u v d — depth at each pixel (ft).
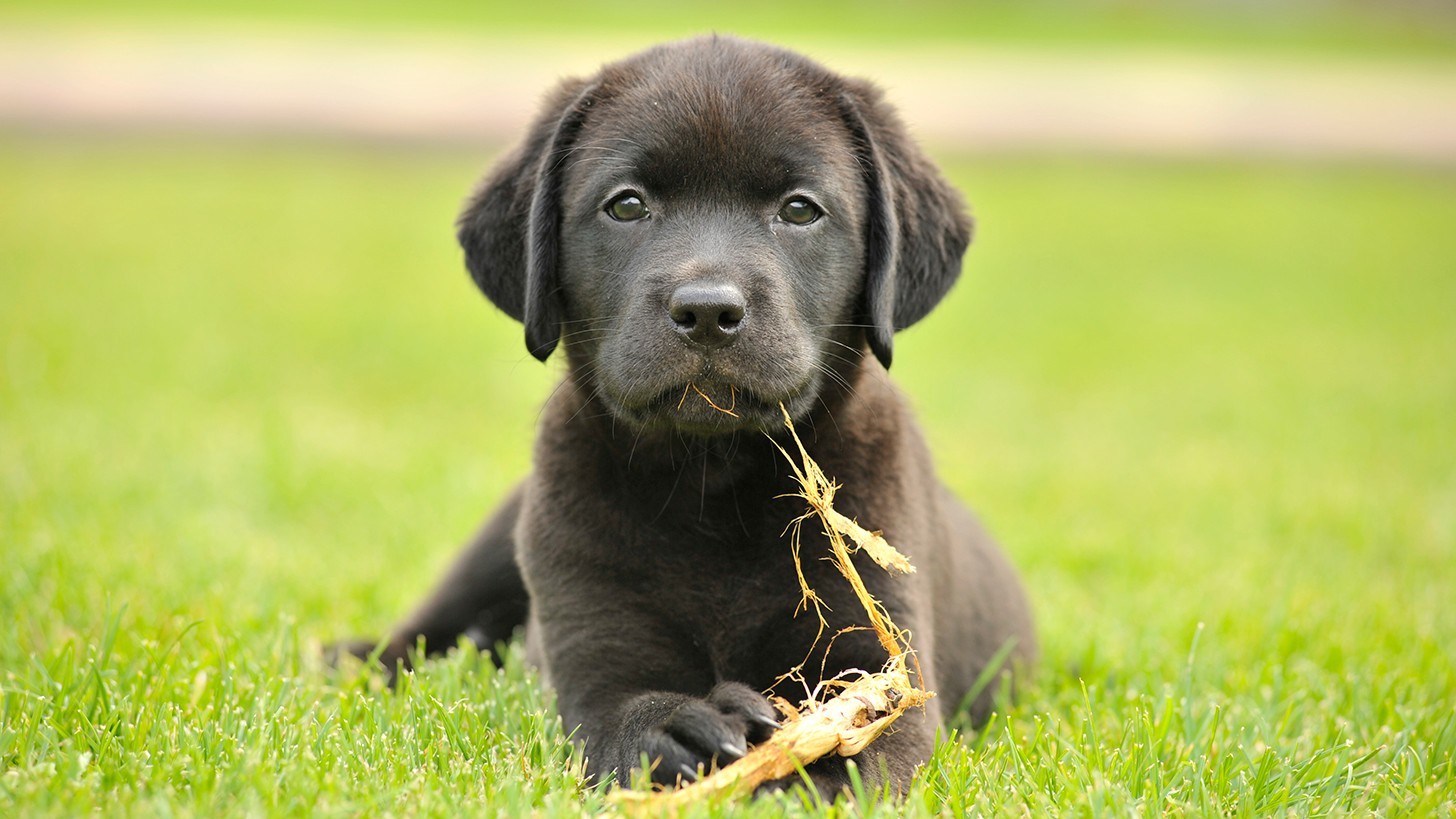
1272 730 16.34
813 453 15.75
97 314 45.83
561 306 16.34
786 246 15.38
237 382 38.06
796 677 15.46
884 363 16.02
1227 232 69.21
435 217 69.10
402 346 44.09
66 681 15.80
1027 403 40.04
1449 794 14.33
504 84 93.45
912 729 14.52
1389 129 89.81
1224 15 147.23
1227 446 35.14
